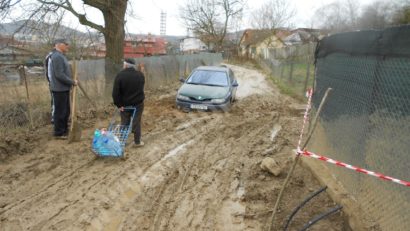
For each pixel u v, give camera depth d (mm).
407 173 3840
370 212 4559
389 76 4336
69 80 7934
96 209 5242
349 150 5387
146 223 4965
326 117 6656
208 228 4938
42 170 6527
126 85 7582
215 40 68250
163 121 10625
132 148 8031
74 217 5004
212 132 9703
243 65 53625
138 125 7988
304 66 22484
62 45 7938
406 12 20469
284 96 17656
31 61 13141
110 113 11070
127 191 5879
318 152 7020
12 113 8508
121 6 14430
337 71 6211
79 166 6797
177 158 7555
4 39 12570
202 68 14070
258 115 12125
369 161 4691
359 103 5145
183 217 5184
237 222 5125
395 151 4098
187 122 10664
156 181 6328
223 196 5910
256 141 9000
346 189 5430
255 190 6098
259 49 63844
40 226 4754
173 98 15055
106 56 14906
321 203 5473
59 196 5582
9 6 12117
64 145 7887
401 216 3885
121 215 5133
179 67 25125
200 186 6246
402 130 3994
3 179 6090
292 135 9703
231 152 8109
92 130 9172
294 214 5223
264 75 32188
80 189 5848
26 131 8445
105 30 14617
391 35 4266
